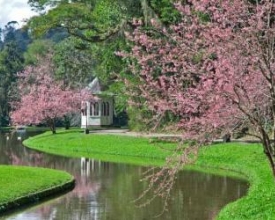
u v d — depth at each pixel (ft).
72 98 183.93
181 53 42.34
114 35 123.75
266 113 38.45
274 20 38.55
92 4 137.69
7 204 58.85
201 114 40.60
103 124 201.67
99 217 55.52
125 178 85.10
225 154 100.42
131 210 59.11
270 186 64.44
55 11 129.80
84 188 74.74
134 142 129.59
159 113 40.75
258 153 95.20
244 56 35.76
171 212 58.03
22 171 79.00
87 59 226.58
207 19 48.01
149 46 43.75
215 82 36.47
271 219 46.91
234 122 37.47
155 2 111.24
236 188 74.08
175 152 39.78
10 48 290.97
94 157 119.75
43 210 59.06
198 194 69.46
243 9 35.96
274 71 35.55
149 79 42.78
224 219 50.98
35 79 229.45
